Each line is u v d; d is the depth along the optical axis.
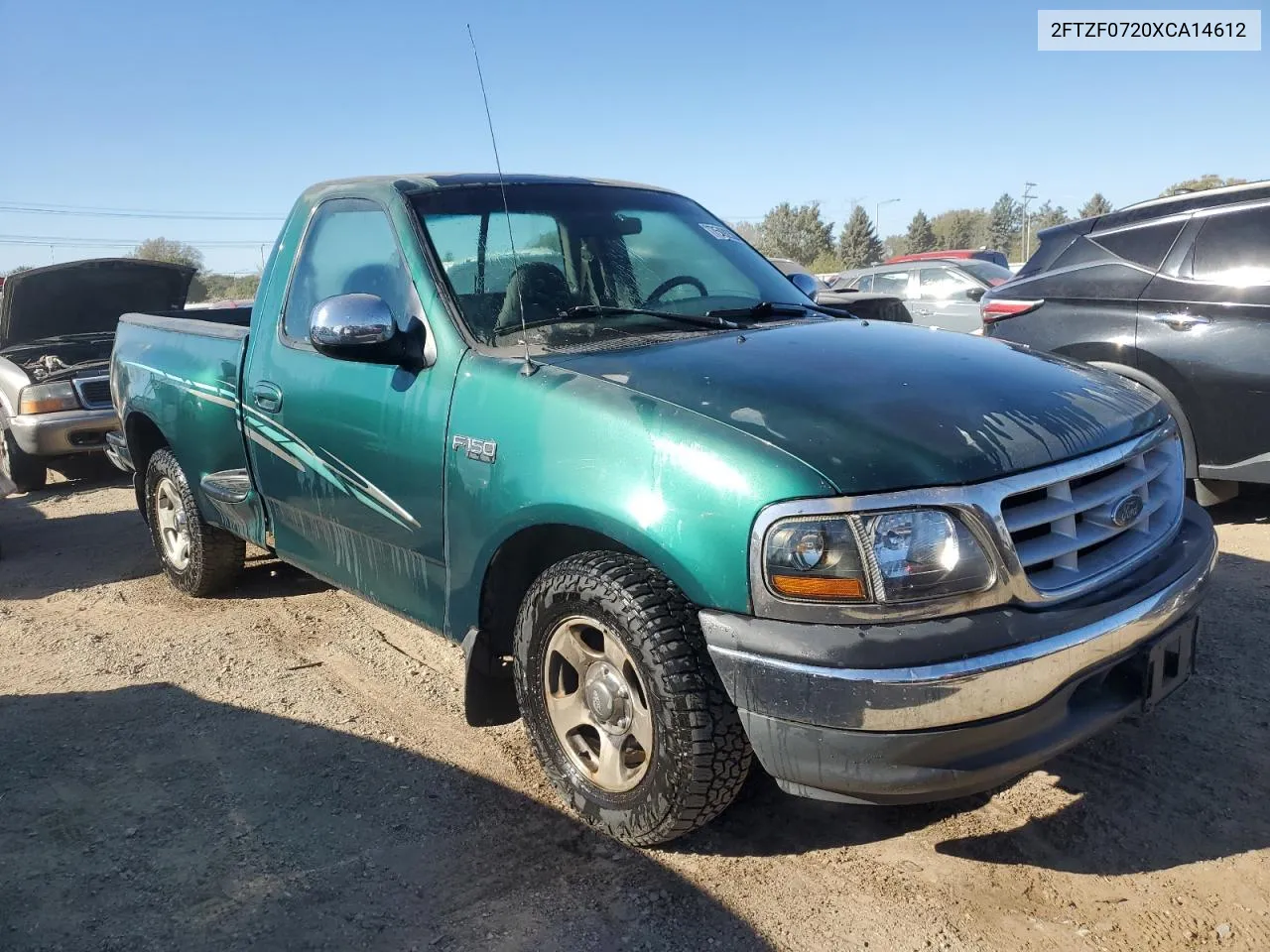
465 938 2.56
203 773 3.47
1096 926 2.53
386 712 3.91
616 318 3.48
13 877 2.88
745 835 2.97
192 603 5.33
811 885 2.73
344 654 4.54
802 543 2.36
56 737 3.79
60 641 4.87
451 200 3.69
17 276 9.23
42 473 9.26
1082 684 2.61
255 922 2.64
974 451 2.47
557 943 2.53
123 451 5.85
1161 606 2.62
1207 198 5.60
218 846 3.00
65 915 2.69
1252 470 5.38
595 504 2.69
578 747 2.99
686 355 2.99
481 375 3.11
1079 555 2.64
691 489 2.52
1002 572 2.40
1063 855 2.83
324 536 3.94
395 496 3.42
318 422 3.75
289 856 2.94
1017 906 2.62
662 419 2.63
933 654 2.30
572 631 2.91
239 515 4.57
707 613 2.50
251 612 5.13
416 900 2.71
